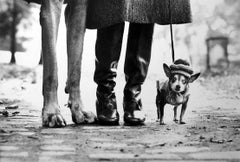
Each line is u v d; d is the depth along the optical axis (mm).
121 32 5172
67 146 3723
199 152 3543
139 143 3934
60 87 12133
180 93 5086
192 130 4762
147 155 3402
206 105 8039
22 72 19312
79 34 5012
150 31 5305
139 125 5121
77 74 5082
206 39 22016
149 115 6270
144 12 5098
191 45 24359
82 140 4043
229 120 5766
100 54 5176
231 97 9938
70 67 5066
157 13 5195
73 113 5113
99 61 5188
